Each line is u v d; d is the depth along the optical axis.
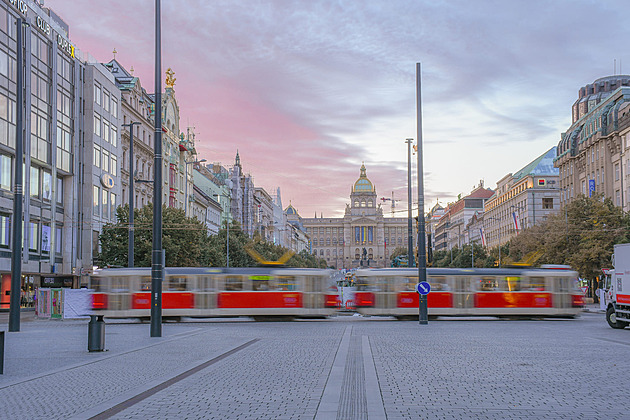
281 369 16.31
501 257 107.81
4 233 52.78
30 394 12.57
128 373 15.59
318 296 42.97
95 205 67.50
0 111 50.78
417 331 31.05
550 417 10.20
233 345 23.23
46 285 63.44
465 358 18.62
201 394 12.49
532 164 141.00
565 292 44.59
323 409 10.90
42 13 59.00
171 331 31.88
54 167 60.25
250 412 10.68
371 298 44.09
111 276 41.88
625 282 32.78
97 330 21.02
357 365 17.11
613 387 13.21
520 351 20.70
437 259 168.25
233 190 154.88
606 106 91.88
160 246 27.94
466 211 197.50
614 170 88.94
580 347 22.17
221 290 42.25
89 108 66.81
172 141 96.44
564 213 75.12
